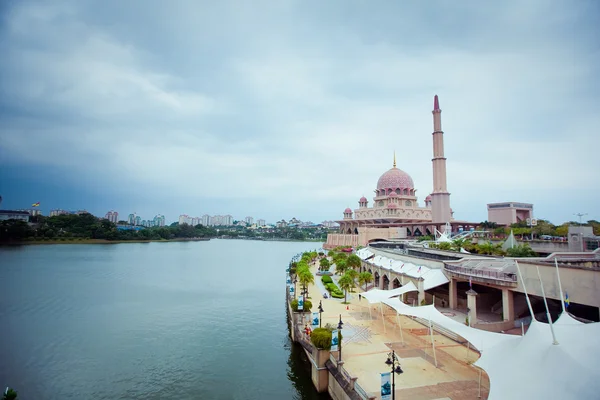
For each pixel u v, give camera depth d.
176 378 48.94
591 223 126.31
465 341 47.97
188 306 89.12
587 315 52.22
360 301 75.94
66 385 46.59
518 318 57.34
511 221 193.12
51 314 79.56
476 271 59.38
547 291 46.94
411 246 121.31
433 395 33.84
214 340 64.12
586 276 42.34
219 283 123.50
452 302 63.62
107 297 97.31
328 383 42.50
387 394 31.58
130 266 161.38
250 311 85.12
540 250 94.75
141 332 68.12
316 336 43.16
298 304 62.72
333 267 134.38
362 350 46.12
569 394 22.62
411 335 52.38
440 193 175.25
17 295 97.19
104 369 51.56
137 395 44.19
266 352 58.56
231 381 48.06
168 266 166.88
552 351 25.97
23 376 48.94
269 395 44.38
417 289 64.12
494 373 27.33
